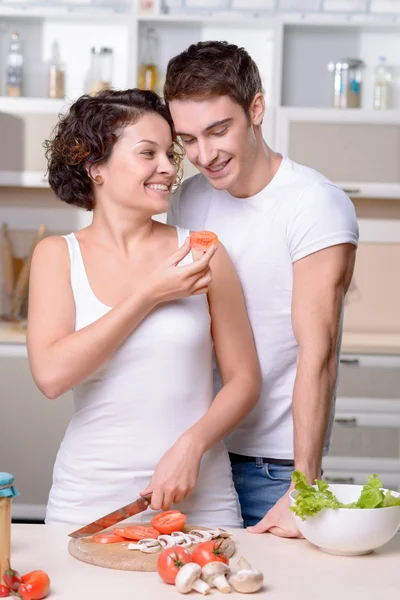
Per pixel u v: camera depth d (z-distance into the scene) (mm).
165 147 1999
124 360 1946
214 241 1887
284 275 2205
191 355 1973
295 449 2004
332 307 2096
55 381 1881
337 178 4953
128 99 1982
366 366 4633
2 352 4695
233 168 2094
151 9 4984
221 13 4973
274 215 2193
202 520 1985
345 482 4621
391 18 4980
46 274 2012
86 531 1713
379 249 5375
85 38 5098
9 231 5305
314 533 1653
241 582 1459
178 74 2010
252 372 2059
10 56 5020
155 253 2066
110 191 2008
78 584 1500
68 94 5109
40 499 4750
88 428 1979
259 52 5051
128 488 1951
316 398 2012
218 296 2062
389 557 1664
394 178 4953
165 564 1500
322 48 5086
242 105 2057
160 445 1949
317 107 5062
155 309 1958
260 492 2295
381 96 5020
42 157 4984
